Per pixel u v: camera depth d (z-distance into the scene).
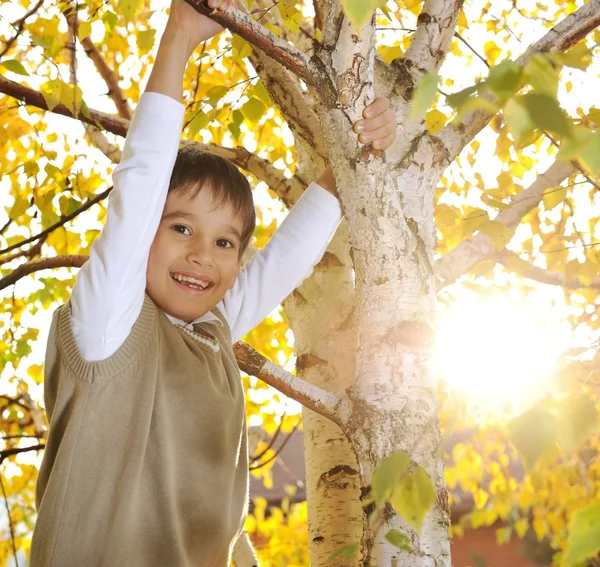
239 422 1.78
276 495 8.99
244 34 1.51
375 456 1.53
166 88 1.60
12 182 4.66
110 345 1.58
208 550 1.64
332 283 2.62
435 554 1.46
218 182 1.81
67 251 4.47
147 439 1.58
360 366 1.60
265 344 5.16
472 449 5.39
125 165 1.59
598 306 4.16
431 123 3.22
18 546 5.51
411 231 1.63
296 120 2.66
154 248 1.76
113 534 1.49
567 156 0.96
